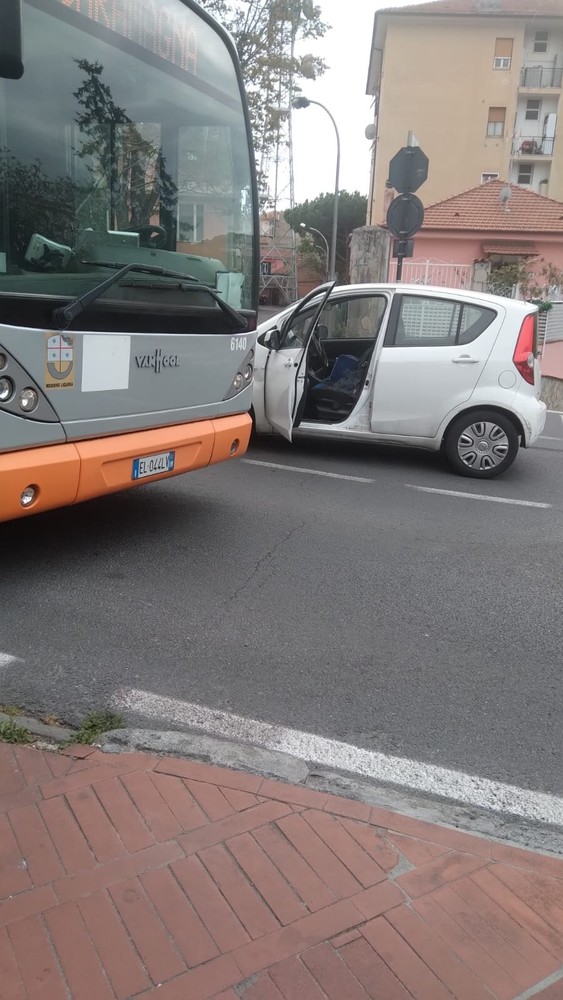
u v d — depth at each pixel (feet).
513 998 6.53
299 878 7.63
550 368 67.82
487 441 25.00
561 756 10.44
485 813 9.18
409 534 19.38
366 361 26.40
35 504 13.47
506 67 134.51
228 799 8.71
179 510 20.39
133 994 6.35
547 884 7.76
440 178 138.92
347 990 6.49
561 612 15.07
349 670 12.44
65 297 13.44
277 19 63.10
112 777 9.00
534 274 94.12
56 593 14.70
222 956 6.73
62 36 13.56
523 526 20.42
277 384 25.39
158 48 15.56
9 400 12.67
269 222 131.13
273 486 23.26
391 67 135.44
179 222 16.15
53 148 13.43
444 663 12.85
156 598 14.71
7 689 11.25
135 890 7.36
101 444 14.56
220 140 17.31
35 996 6.28
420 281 67.67
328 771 9.78
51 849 7.81
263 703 11.31
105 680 11.68
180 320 15.89
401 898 7.46
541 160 139.54
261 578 16.02
